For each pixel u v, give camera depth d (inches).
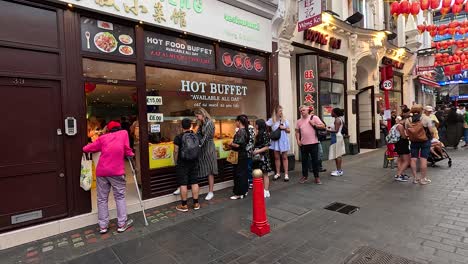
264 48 271.9
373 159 360.8
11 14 138.6
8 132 137.5
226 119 253.1
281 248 126.7
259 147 207.2
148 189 190.9
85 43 163.9
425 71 642.2
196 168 184.2
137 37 185.0
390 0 297.7
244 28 251.6
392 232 138.0
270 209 177.8
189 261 118.1
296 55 362.3
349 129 417.4
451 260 110.6
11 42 137.6
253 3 252.7
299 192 214.5
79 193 159.6
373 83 465.7
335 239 133.3
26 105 142.7
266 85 281.0
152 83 197.6
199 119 204.8
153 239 140.8
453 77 994.7
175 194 201.3
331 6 382.0
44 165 147.7
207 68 229.3
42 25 147.6
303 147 243.8
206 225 156.4
